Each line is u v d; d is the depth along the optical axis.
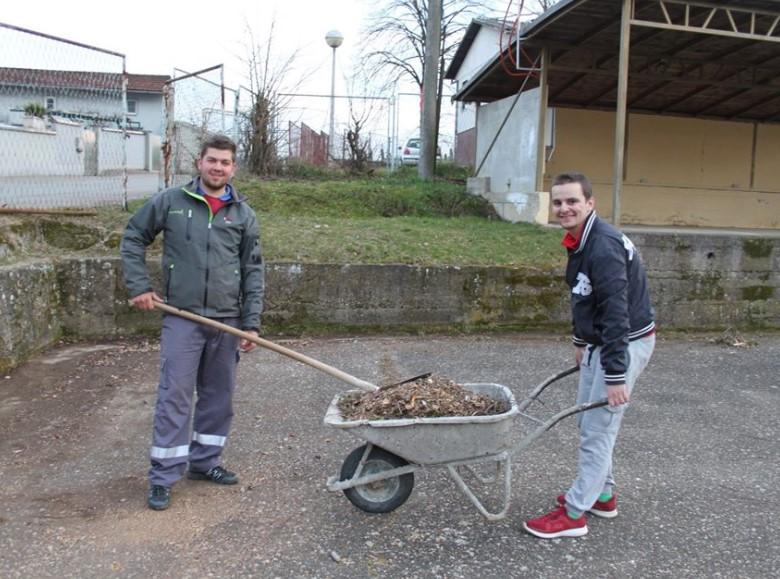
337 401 3.69
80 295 7.25
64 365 6.30
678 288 8.77
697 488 4.11
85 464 4.23
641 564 3.26
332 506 3.76
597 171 13.23
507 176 11.71
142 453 4.42
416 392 3.58
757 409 5.64
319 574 3.12
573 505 3.48
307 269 7.73
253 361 6.63
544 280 8.18
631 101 13.06
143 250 3.82
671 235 8.69
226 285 3.86
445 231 9.45
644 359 3.48
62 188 9.15
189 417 3.80
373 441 3.34
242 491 3.93
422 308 7.99
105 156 11.06
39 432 4.71
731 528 3.62
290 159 14.45
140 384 5.82
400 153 21.53
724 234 8.91
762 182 14.03
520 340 7.87
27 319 6.38
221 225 3.84
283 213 10.67
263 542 3.38
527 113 11.05
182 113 12.95
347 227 9.23
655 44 10.66
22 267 6.37
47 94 9.30
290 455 4.45
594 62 11.27
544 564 3.24
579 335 3.53
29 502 3.72
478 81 12.22
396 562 3.23
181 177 12.64
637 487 4.10
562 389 6.04
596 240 3.33
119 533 3.43
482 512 3.39
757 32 10.20
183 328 3.75
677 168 13.62
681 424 5.23
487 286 8.09
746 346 7.97
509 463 3.42
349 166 15.12
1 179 8.90
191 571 3.12
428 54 13.98
